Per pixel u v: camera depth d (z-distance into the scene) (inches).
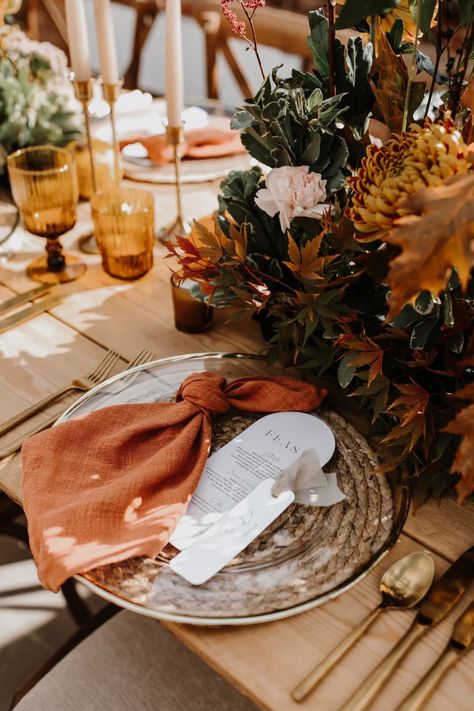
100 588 24.6
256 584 24.8
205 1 84.4
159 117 56.2
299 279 29.7
